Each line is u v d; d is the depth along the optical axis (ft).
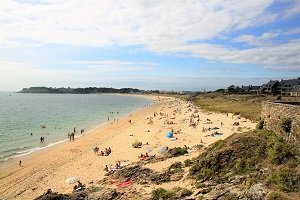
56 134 236.63
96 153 158.30
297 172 65.82
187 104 506.07
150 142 177.88
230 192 67.77
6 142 202.28
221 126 211.41
